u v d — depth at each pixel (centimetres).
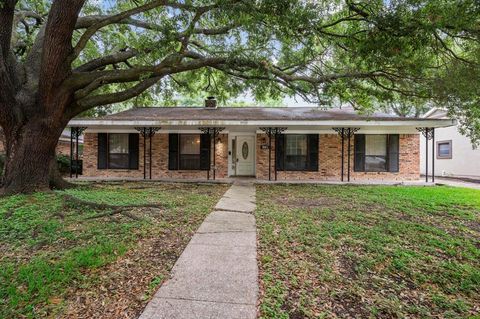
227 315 238
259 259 355
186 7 591
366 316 247
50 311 242
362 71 817
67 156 1612
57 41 606
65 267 310
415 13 532
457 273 331
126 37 993
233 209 636
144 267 325
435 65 737
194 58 845
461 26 513
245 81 1004
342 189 986
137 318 233
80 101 710
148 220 497
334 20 718
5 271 301
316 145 1268
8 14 626
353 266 345
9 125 675
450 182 1260
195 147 1302
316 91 893
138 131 1293
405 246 413
